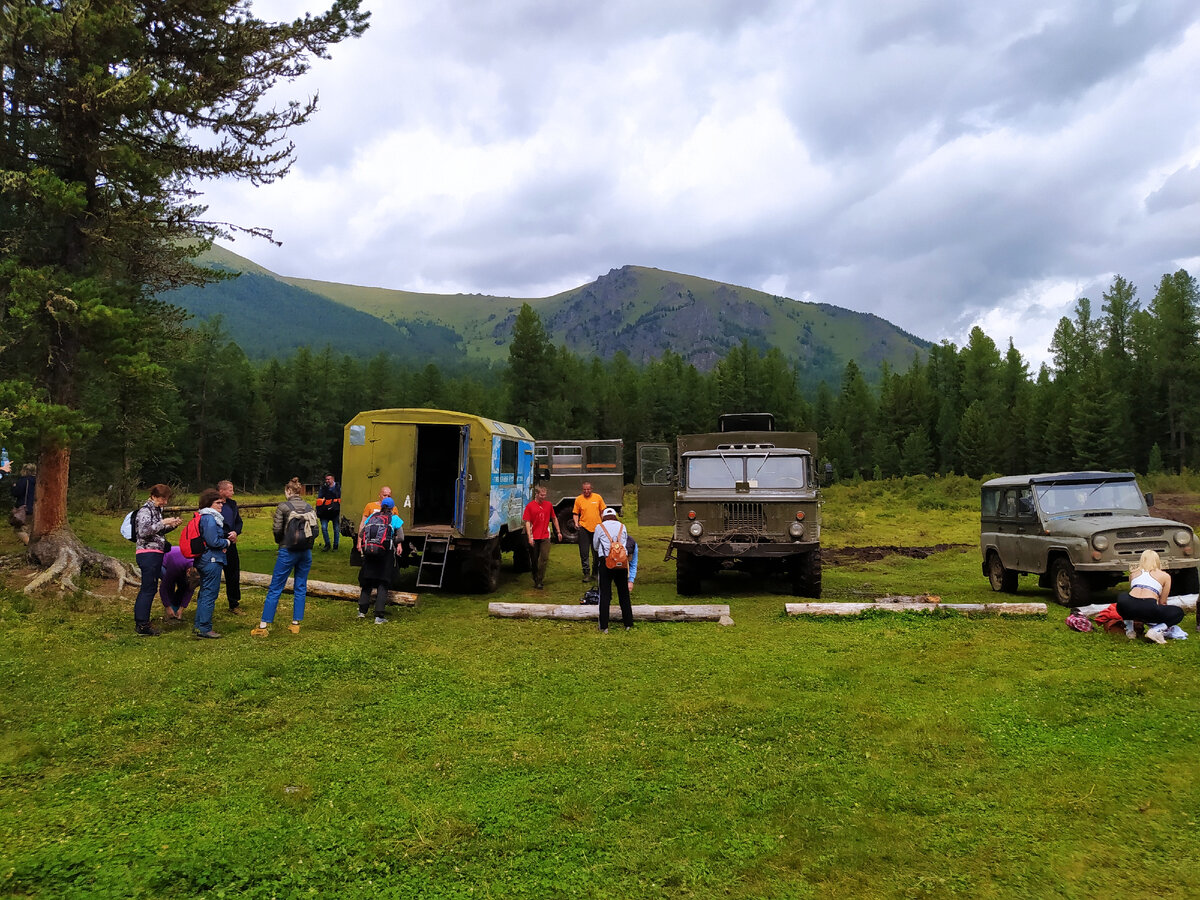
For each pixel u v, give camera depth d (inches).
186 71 465.7
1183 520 954.1
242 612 398.6
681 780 195.9
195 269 504.1
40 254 436.1
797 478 512.4
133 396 626.5
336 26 472.7
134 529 344.8
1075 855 155.9
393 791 189.6
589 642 348.2
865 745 218.7
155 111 442.3
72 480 909.8
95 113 411.2
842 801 183.0
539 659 318.0
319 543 756.0
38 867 149.8
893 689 271.7
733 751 215.2
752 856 157.9
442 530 501.7
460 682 284.5
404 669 301.7
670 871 151.8
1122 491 470.3
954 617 389.1
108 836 164.2
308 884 147.8
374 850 160.7
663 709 253.1
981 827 169.0
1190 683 265.3
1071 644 329.7
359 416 501.7
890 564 686.5
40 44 401.7
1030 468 2751.0
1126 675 277.6
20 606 367.6
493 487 503.8
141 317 453.1
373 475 496.7
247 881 148.3
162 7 442.3
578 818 175.0
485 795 187.5
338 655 315.3
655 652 328.8
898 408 3390.7
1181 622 365.1
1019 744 218.1
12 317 407.5
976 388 3390.7
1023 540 479.2
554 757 211.5
